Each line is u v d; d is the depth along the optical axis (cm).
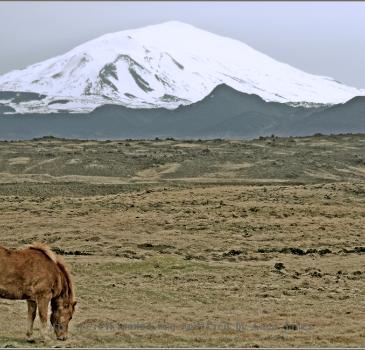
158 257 6594
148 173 19675
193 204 10181
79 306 4806
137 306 4869
